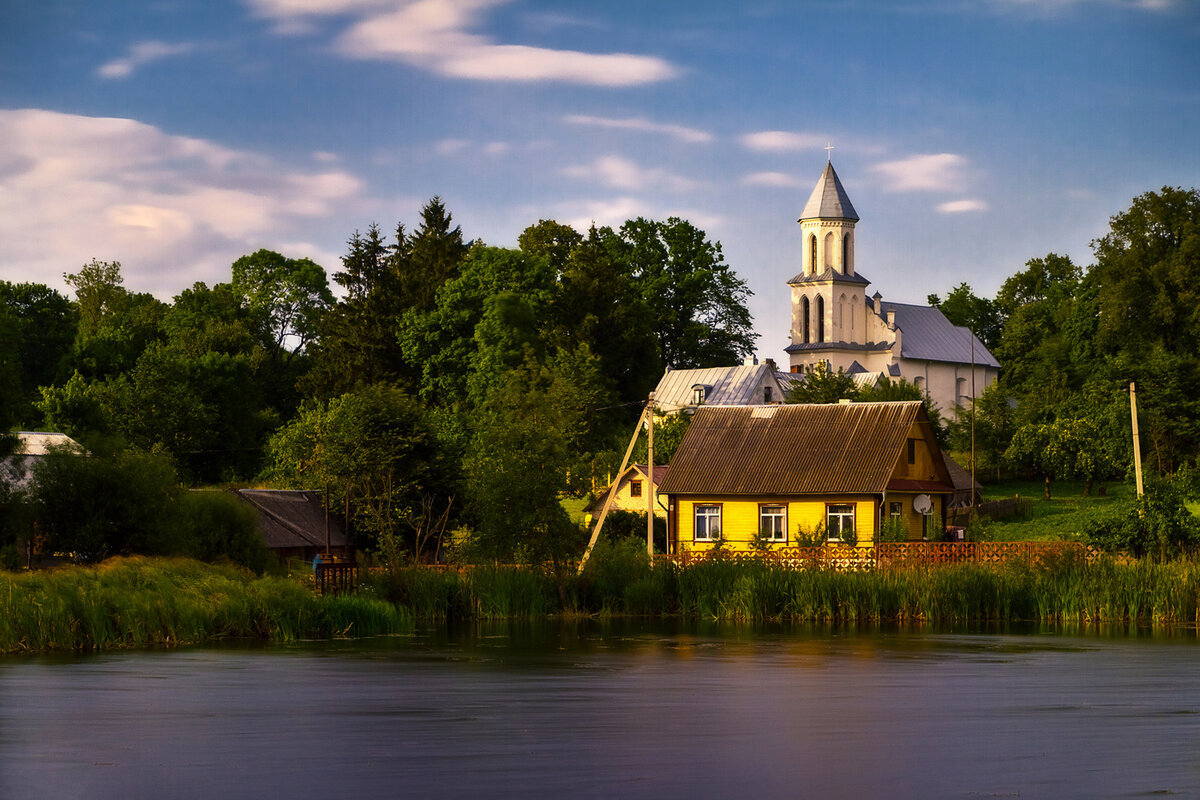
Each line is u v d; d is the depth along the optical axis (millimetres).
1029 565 48781
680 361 134250
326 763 18625
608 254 131500
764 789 17016
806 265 148125
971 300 164375
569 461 52531
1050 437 98938
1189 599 45188
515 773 17938
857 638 39250
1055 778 17641
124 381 104000
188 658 32719
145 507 48000
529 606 48656
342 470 64375
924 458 70375
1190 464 95812
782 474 66625
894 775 17859
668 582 49969
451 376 106125
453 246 120000
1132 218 108562
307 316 131750
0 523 46375
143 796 16594
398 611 43594
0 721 22469
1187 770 18156
